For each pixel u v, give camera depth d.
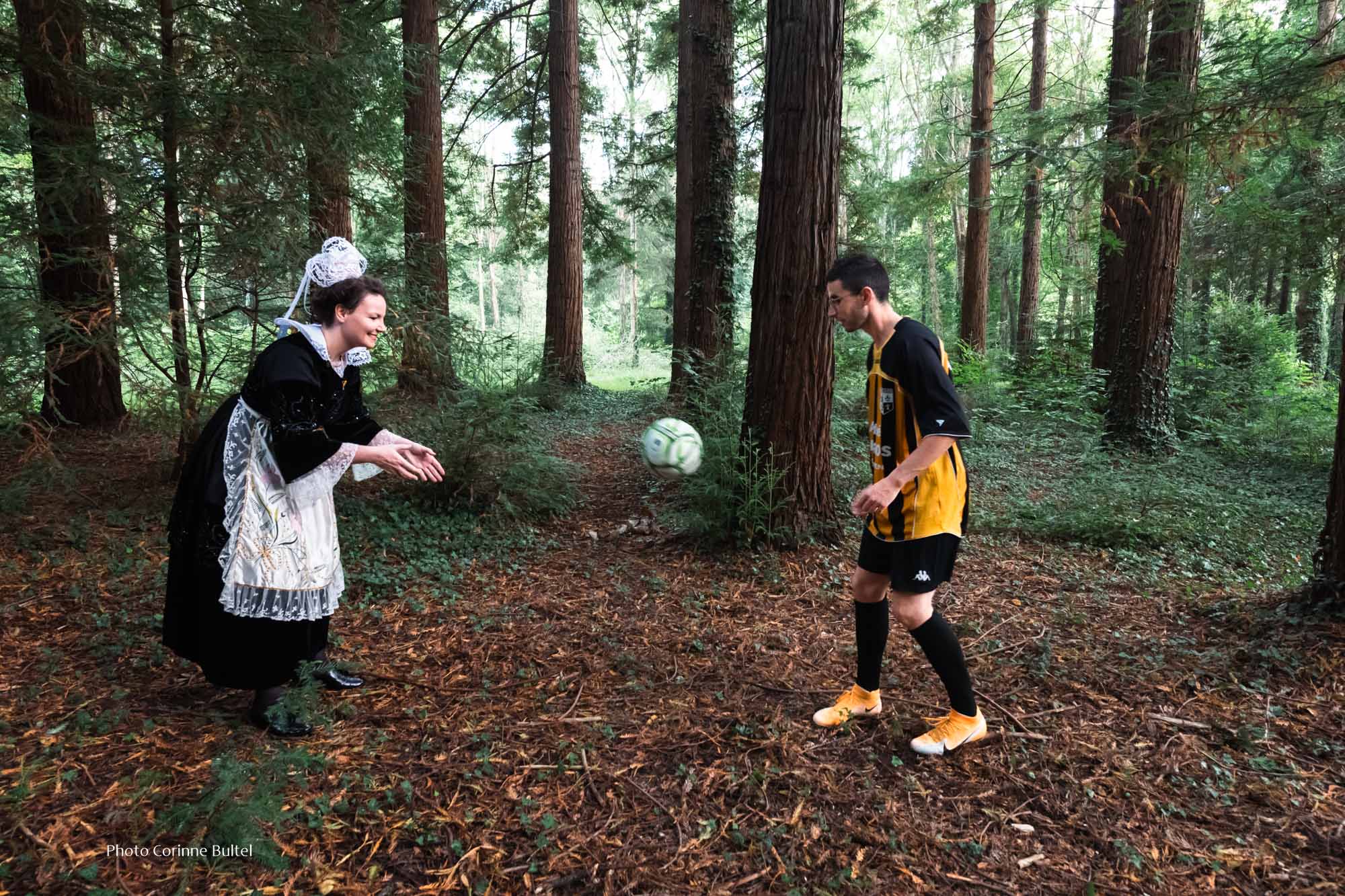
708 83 10.08
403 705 3.02
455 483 5.71
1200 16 6.71
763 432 5.14
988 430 10.11
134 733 2.65
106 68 5.17
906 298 33.88
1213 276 10.87
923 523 2.56
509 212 18.39
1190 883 2.09
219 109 5.18
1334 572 3.59
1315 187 7.71
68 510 5.13
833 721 2.90
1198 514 6.24
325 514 2.78
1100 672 3.36
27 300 4.54
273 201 5.38
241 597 2.52
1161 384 9.58
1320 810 2.39
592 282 18.52
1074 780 2.55
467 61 16.62
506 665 3.43
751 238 13.80
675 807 2.40
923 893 2.05
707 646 3.69
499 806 2.38
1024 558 5.25
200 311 5.57
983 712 3.02
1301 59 4.72
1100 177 5.86
